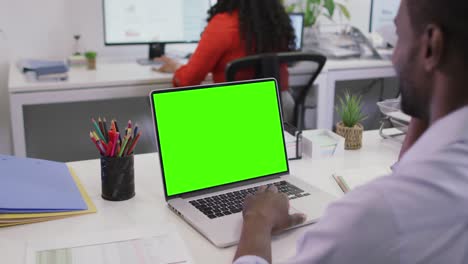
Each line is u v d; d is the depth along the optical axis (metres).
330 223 0.60
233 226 1.10
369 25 3.85
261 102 1.36
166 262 0.97
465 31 0.53
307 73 2.52
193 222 1.12
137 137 1.26
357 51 3.42
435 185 0.55
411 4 0.59
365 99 3.97
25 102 2.53
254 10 2.43
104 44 3.01
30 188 1.23
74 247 1.02
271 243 1.04
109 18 2.96
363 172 1.45
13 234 1.09
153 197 1.29
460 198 0.55
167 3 3.06
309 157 1.61
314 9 3.50
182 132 1.23
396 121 1.80
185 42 3.19
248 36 2.43
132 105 3.45
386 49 3.46
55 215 1.16
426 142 0.59
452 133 0.57
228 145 1.30
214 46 2.47
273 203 1.06
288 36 2.54
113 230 1.10
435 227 0.55
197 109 1.26
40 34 3.10
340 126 1.69
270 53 2.36
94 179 1.41
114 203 1.25
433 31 0.56
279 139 1.38
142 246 1.03
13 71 2.83
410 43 0.60
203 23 3.18
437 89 0.58
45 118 3.26
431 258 0.56
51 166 1.42
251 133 1.33
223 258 1.00
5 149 3.19
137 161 1.55
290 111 2.63
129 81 2.68
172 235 1.08
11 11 3.00
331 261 0.59
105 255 0.99
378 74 3.27
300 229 1.11
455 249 0.56
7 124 3.16
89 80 2.63
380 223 0.56
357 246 0.57
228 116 1.30
